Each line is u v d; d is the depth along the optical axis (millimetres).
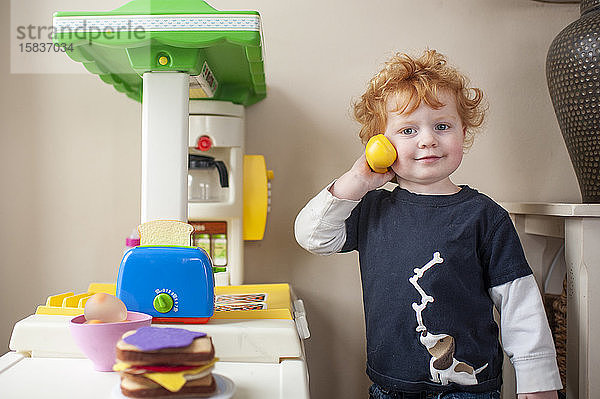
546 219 1325
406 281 1129
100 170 1517
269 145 1526
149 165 1091
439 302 1110
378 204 1220
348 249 1249
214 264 1421
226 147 1391
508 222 1151
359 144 1524
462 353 1108
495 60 1531
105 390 796
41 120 1508
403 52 1525
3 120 1504
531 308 1121
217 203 1382
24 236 1509
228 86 1428
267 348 940
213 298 1000
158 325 969
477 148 1526
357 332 1523
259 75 1296
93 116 1516
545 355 1099
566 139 1342
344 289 1527
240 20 1016
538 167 1535
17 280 1508
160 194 1088
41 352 947
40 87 1508
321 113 1527
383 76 1204
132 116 1520
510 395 1397
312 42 1524
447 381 1107
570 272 1176
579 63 1248
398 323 1125
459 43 1528
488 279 1156
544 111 1535
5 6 1502
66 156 1514
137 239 1371
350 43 1524
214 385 731
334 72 1523
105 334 844
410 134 1166
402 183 1217
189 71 1092
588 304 1133
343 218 1195
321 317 1523
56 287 1512
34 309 1509
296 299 1350
